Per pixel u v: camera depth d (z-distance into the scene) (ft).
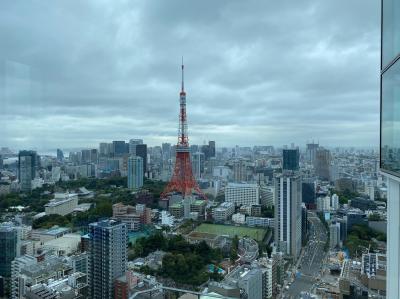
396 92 8.21
